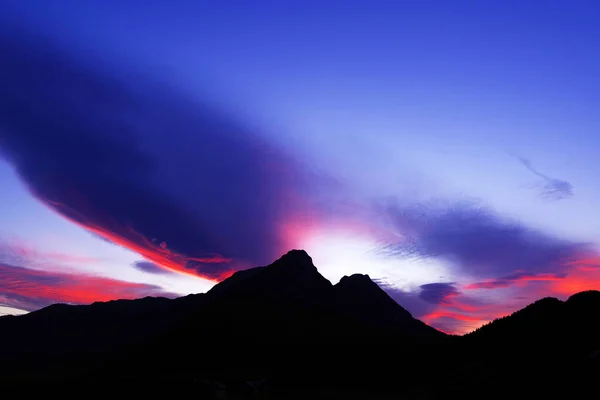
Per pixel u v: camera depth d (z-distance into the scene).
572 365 45.66
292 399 53.41
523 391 44.22
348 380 63.03
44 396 53.31
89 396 53.16
